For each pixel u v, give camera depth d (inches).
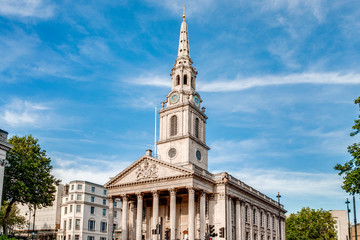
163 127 3595.0
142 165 3196.4
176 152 3415.4
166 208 3326.8
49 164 3191.4
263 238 4028.1
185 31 3961.6
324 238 4854.8
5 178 2856.8
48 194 3176.7
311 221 4997.5
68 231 4468.5
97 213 4741.6
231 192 3321.9
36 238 4717.0
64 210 4643.2
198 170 3061.0
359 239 5782.5
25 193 2928.2
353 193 1935.3
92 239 4594.0
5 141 2034.9
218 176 3257.9
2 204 3393.2
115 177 3287.4
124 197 3213.6
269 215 4389.8
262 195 4180.6
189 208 2861.7
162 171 3061.0
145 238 3366.1
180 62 3801.7
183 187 2923.2
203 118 3730.3
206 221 3166.8
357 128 1993.1
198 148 3521.2
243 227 3457.2
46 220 4936.0
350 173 1921.8
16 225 4741.6
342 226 6958.7
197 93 3698.3
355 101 2018.9
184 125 3474.4
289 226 5334.6
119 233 4795.8
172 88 3742.6
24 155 3004.4
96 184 4817.9
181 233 3225.9
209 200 3211.1
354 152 1959.9
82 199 4584.2
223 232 2090.3
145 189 3110.2
